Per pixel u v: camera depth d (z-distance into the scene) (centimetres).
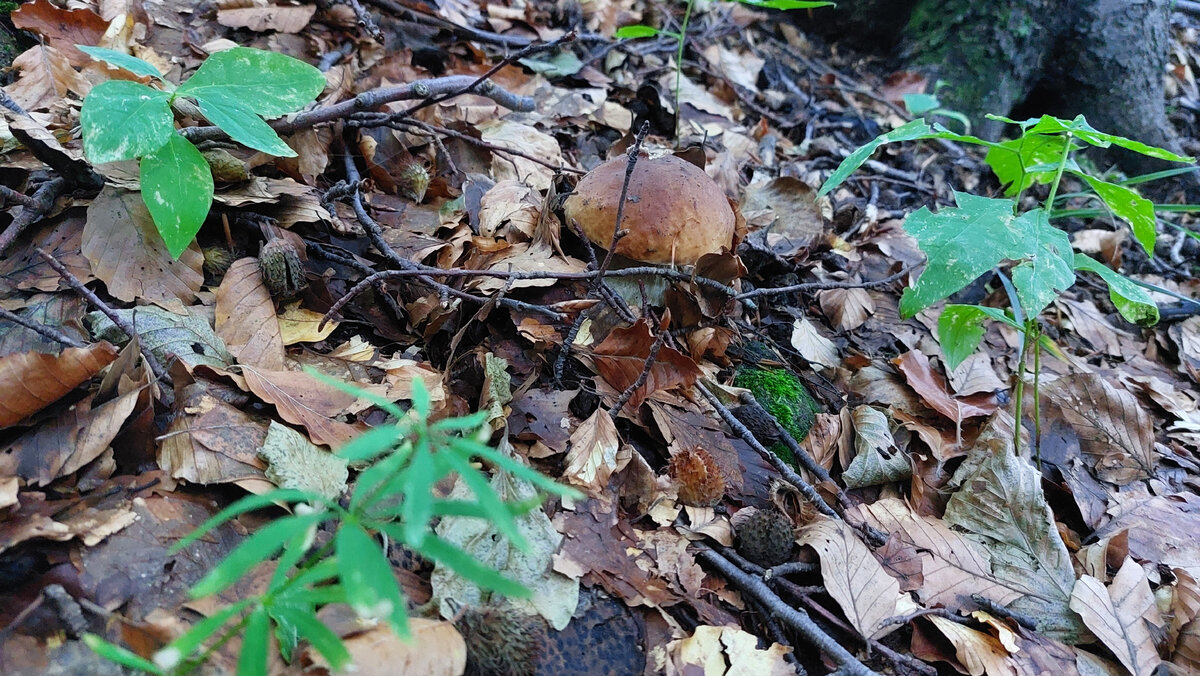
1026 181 34
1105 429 39
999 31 75
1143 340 56
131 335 26
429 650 20
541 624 23
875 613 27
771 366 40
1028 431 39
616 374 32
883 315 48
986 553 31
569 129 53
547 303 34
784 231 49
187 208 26
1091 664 28
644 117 57
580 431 29
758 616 27
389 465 15
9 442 22
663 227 33
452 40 56
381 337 33
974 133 76
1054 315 56
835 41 87
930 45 78
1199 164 79
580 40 62
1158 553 34
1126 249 68
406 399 29
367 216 35
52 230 29
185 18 45
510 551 24
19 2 39
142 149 24
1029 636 28
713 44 75
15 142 30
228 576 14
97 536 21
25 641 18
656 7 77
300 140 36
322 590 17
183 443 23
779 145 64
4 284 27
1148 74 78
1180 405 47
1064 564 30
